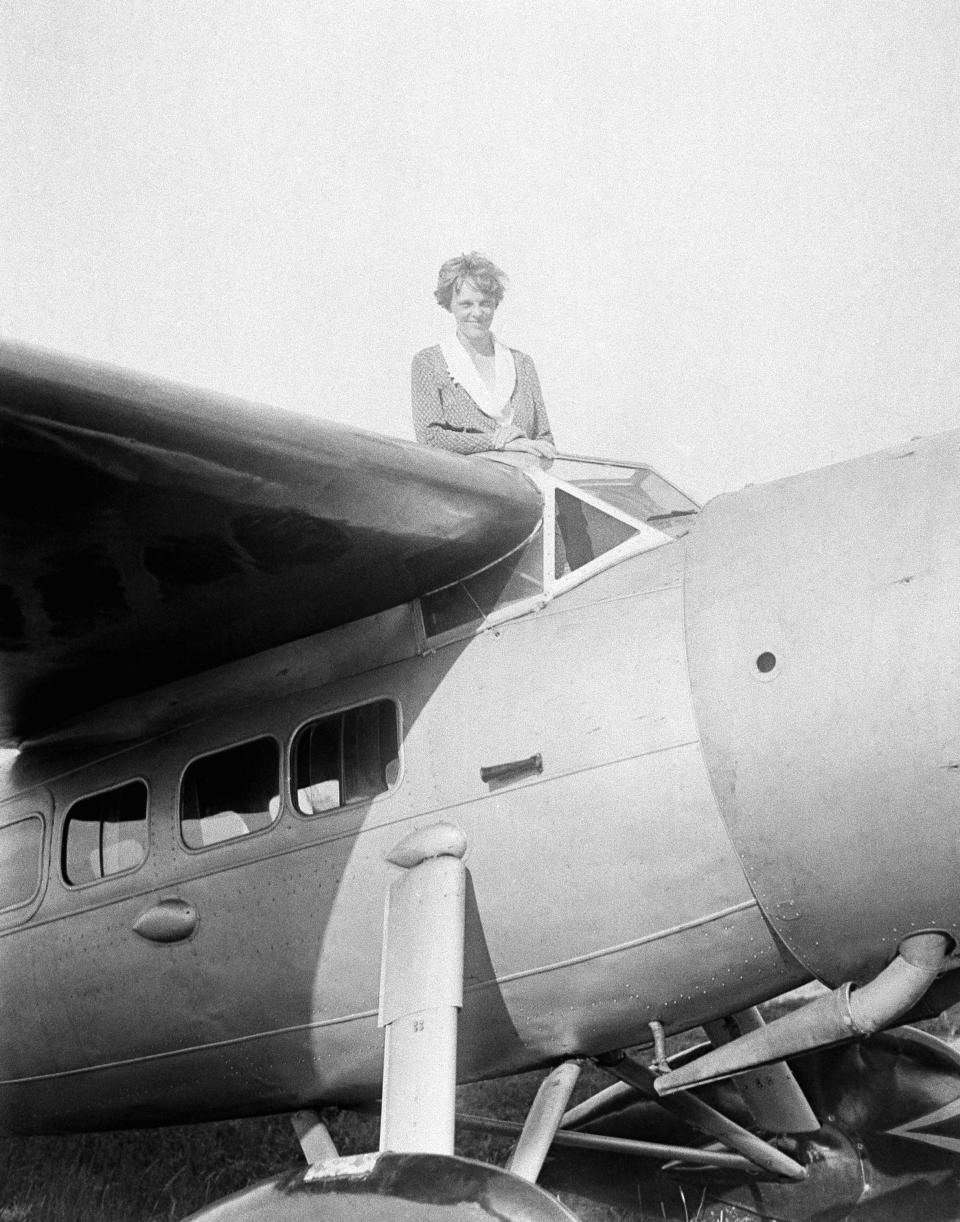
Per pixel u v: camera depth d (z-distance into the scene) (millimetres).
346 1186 3330
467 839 4055
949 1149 4949
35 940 5117
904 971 3719
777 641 3756
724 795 3758
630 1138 5352
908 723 3561
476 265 5105
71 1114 5348
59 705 5195
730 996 4016
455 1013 3678
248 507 3773
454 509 4031
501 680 4152
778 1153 4941
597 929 3918
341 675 4559
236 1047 4594
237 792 4703
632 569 4145
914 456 3928
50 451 3416
